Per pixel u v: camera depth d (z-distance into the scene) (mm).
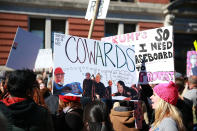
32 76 2498
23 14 13078
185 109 3959
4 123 1199
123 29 14539
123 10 14336
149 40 3930
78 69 3092
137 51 4023
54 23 13758
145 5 14734
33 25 13500
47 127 2432
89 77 3174
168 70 3734
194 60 5770
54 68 2887
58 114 3062
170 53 3734
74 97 3023
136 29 14742
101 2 4164
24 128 2285
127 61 3611
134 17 14633
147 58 3924
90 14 4371
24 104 2324
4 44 12750
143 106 4348
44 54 6309
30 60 5047
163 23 15055
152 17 14898
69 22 13672
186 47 16094
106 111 2443
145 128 4355
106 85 3332
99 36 13930
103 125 2385
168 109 2578
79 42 3148
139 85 3908
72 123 2850
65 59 2986
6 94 3434
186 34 16125
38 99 2963
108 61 3416
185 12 15086
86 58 3188
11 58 4707
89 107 2463
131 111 3590
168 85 2615
